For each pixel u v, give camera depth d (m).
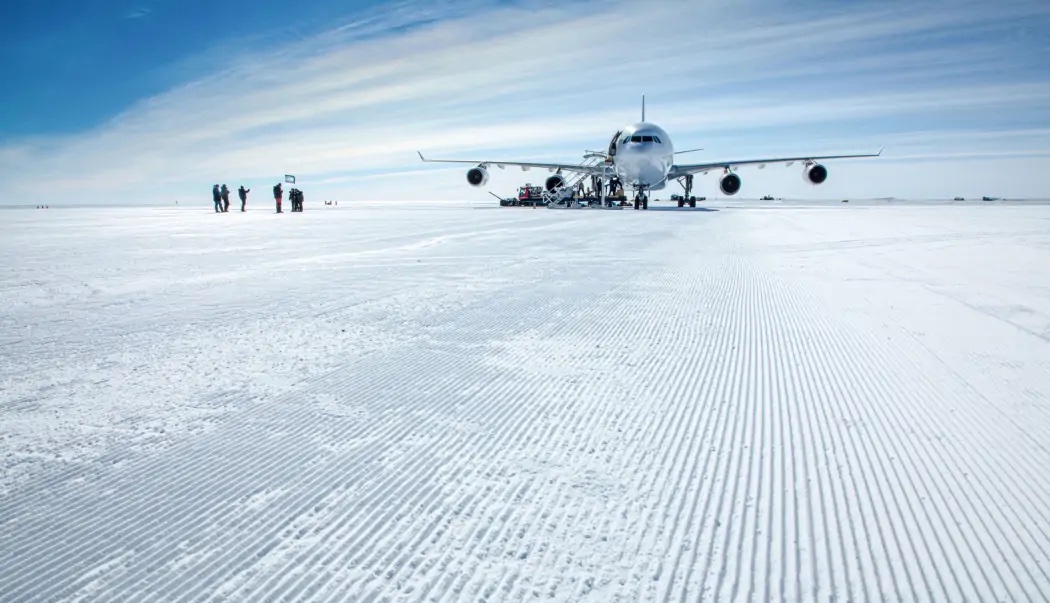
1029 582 1.88
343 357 4.48
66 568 1.98
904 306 6.21
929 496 2.41
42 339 5.04
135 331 5.32
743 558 2.01
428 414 3.33
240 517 2.29
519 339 5.02
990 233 15.18
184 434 3.06
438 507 2.36
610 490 2.48
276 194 38.88
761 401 3.53
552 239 14.74
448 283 8.03
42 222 28.88
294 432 3.09
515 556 2.03
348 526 2.23
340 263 10.36
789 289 7.37
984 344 4.70
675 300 6.71
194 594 1.85
